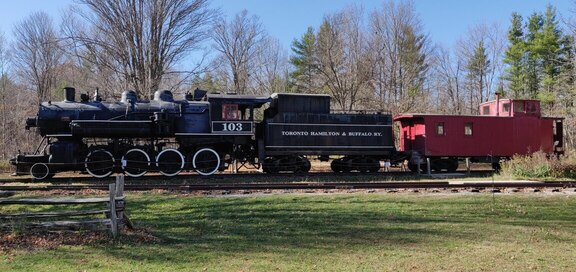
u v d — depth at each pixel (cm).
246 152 1808
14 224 749
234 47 4553
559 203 1127
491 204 1102
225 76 4588
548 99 4084
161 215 963
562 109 3534
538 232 811
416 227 850
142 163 1630
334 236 783
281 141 1786
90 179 1590
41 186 1287
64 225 755
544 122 2181
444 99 4788
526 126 2141
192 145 1709
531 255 655
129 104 1658
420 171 1966
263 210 1013
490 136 2083
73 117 1603
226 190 1284
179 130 1684
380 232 810
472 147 2053
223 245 723
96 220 773
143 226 852
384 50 4375
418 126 2073
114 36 2722
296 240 755
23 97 3988
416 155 1952
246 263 621
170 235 793
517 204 1109
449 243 730
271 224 880
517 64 4997
